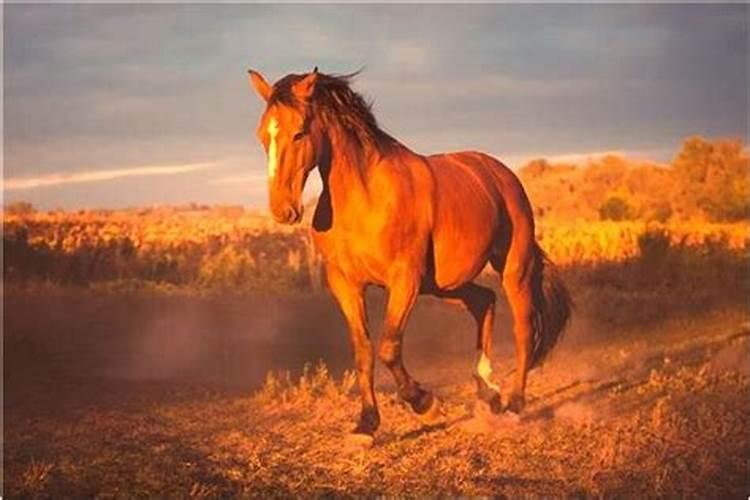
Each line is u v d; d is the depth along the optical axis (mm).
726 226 43156
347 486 10102
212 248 35312
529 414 13375
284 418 13273
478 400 12859
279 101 10992
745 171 52031
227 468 10734
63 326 21438
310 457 11234
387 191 11469
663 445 11773
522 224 13414
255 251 35125
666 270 31328
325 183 11539
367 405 11664
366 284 11891
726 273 30672
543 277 13844
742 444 11953
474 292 13406
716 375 15734
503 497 9836
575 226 44031
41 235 34625
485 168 13289
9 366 17016
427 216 11828
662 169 55594
